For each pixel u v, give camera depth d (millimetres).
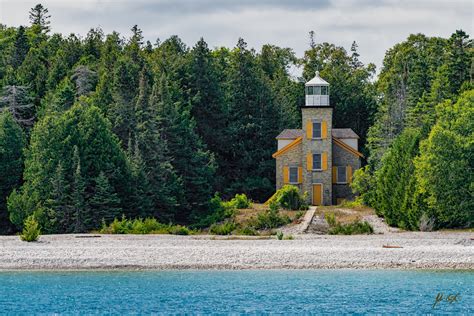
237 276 59469
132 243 73188
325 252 66000
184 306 50375
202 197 107875
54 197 90812
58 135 94938
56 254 66500
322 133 111938
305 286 55656
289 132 120188
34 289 55531
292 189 100250
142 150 102812
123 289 55344
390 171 87688
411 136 89688
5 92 120500
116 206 93375
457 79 116062
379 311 48781
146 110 110500
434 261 63000
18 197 91562
